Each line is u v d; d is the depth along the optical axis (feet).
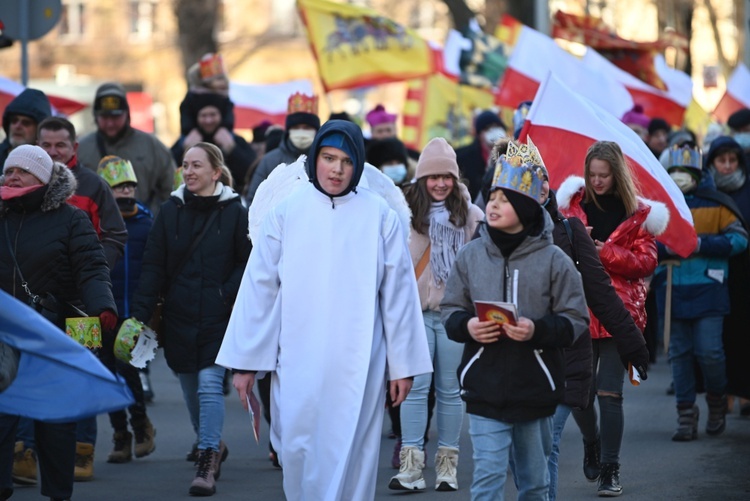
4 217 53.67
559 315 44.11
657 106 122.21
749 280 75.20
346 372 44.78
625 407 85.05
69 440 51.80
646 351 51.24
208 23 205.57
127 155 81.05
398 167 81.51
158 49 327.06
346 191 45.44
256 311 45.52
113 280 69.41
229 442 74.49
